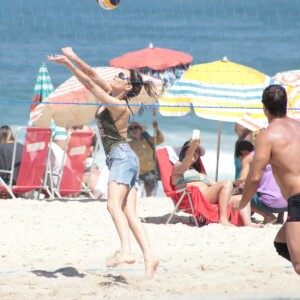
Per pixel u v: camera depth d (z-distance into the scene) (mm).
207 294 16047
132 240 22125
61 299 15633
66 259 19734
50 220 24969
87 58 77312
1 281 17109
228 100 27250
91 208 27406
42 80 33938
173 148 26656
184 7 105562
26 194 31391
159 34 88188
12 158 29750
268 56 80688
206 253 20625
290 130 14891
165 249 21156
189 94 27297
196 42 84438
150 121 58188
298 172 14625
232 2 109750
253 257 20125
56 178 31547
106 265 18953
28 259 19703
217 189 25344
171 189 25797
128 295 16031
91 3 104250
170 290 16531
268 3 109438
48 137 29609
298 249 14273
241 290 16578
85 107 30938
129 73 17938
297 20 97875
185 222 26438
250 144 26672
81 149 31109
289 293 16109
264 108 15328
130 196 17453
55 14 97438
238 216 25609
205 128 56938
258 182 14922
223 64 28906
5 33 86125
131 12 101375
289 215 14406
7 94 62031
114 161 17250
